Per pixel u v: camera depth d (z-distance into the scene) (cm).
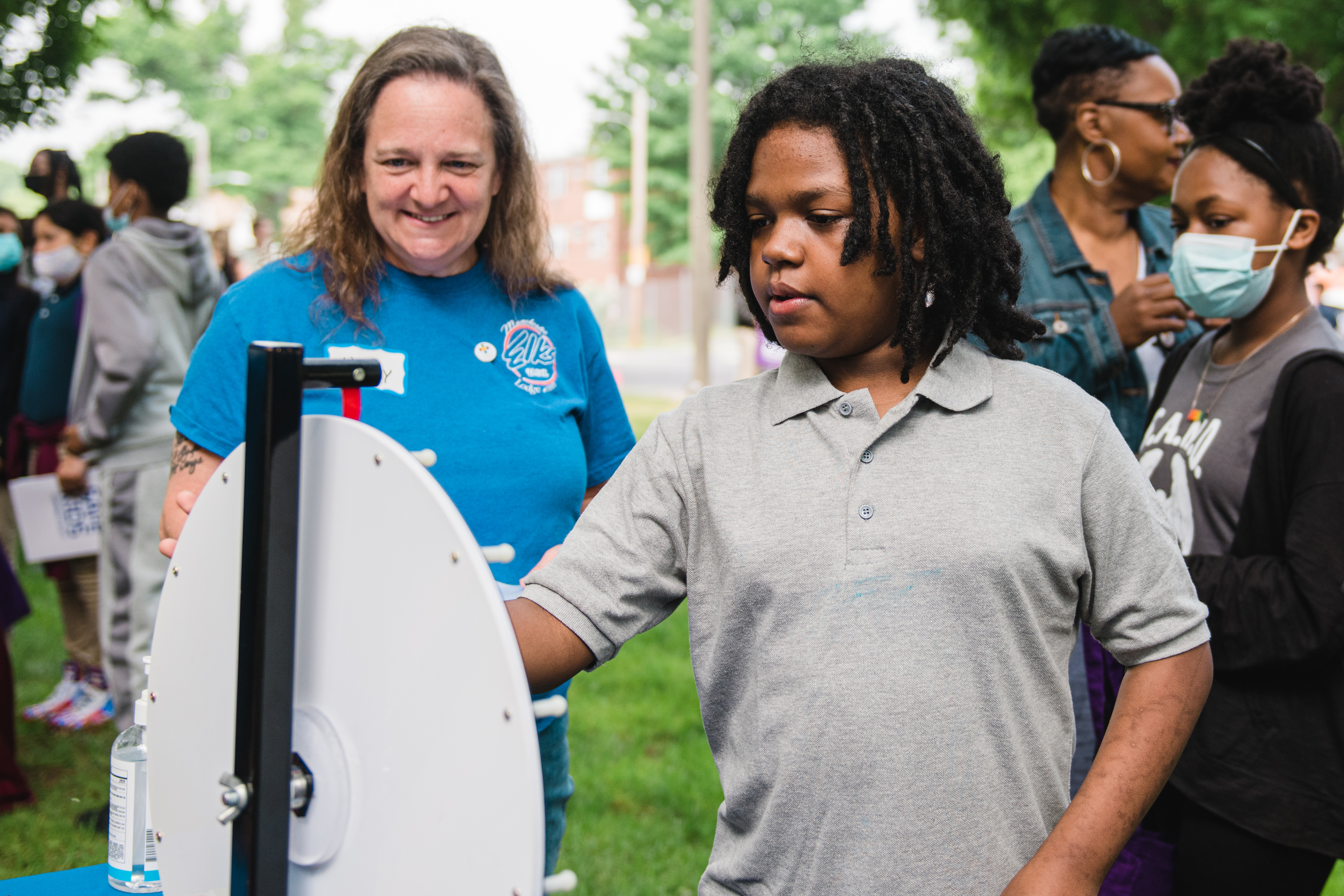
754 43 3338
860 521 106
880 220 105
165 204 324
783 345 112
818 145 106
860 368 115
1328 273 676
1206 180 173
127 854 131
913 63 116
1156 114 212
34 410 425
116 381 303
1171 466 176
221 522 97
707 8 1034
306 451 92
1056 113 224
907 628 104
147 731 109
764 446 113
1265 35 802
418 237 160
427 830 84
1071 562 106
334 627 90
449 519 80
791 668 106
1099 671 187
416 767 84
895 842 102
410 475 83
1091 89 216
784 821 106
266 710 88
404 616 84
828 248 106
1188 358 185
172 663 105
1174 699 106
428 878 84
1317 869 156
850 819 103
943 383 110
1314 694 155
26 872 284
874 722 103
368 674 88
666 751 362
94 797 336
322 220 166
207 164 4081
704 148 1041
